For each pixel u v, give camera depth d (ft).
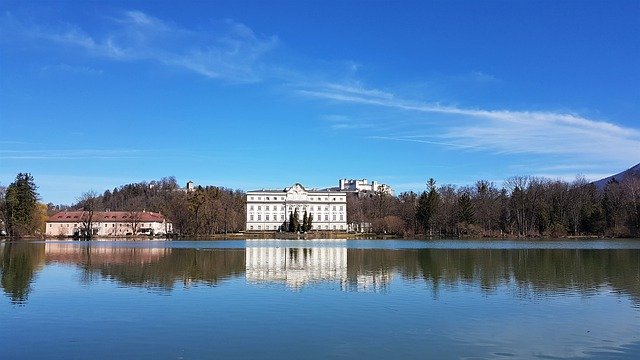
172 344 83.30
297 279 163.02
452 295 129.39
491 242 463.01
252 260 244.01
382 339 86.02
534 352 78.95
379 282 155.22
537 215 584.81
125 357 76.74
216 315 104.37
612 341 84.69
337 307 112.78
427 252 307.58
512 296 127.85
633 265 209.97
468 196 631.15
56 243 462.19
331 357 76.33
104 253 300.61
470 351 79.36
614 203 564.71
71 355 77.92
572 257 257.14
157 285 148.97
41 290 139.23
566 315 104.58
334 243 468.34
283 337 87.30
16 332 91.30
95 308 112.16
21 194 579.48
